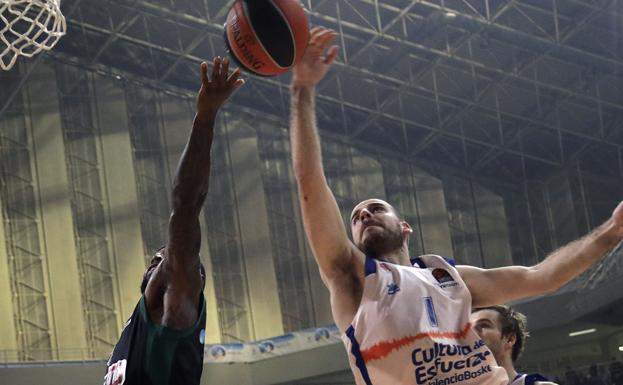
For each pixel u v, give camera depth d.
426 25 32.25
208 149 3.28
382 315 3.17
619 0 30.02
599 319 28.62
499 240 37.94
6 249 31.22
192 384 3.09
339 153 37.25
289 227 35.78
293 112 3.41
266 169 36.19
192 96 35.75
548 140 36.75
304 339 30.25
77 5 30.53
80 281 31.98
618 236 3.50
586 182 37.06
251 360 30.14
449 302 3.31
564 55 32.25
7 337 30.20
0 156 32.09
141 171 34.19
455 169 38.47
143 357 3.08
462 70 34.06
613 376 27.16
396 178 37.66
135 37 33.75
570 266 3.55
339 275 3.36
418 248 36.84
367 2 31.75
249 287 34.41
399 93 35.34
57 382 28.19
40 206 32.12
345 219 36.41
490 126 36.62
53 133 32.97
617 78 33.16
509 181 38.84
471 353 3.24
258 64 3.60
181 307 3.11
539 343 31.62
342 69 34.19
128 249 32.97
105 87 34.44
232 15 3.66
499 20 31.61
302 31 3.52
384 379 3.17
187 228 3.18
